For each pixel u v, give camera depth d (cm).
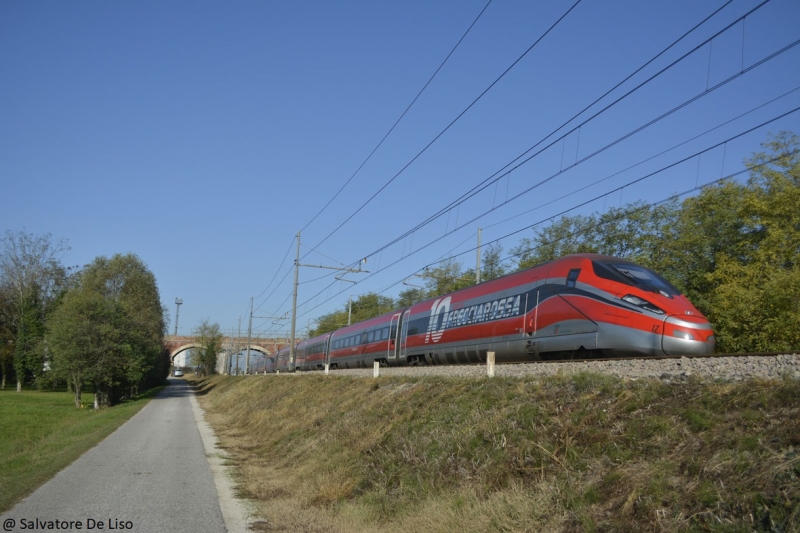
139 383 5756
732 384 836
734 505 601
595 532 671
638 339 1512
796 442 641
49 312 6900
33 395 6078
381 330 3328
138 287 6209
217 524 971
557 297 1791
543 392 1101
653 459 746
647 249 3453
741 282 2588
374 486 1120
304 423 1962
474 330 2238
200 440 2191
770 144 2839
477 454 1012
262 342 10781
